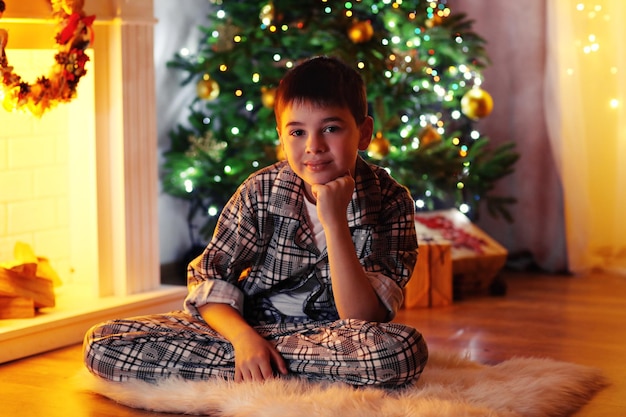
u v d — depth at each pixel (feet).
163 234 12.64
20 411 6.85
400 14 11.79
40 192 10.46
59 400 7.12
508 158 12.24
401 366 6.54
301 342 6.81
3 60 8.34
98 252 9.75
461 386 6.87
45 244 10.55
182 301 10.23
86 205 10.61
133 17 9.64
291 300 7.26
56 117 10.59
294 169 6.69
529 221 13.20
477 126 13.44
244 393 6.47
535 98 13.00
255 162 11.80
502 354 8.72
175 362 7.02
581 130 12.54
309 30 11.42
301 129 6.55
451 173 11.84
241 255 7.13
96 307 9.30
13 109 8.79
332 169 6.54
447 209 13.82
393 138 12.00
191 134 12.53
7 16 8.41
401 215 7.11
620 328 9.78
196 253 12.83
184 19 12.78
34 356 8.54
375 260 7.01
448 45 12.03
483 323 10.06
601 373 7.72
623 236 12.80
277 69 12.15
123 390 6.97
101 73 9.64
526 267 13.28
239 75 12.42
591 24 12.58
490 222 13.58
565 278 12.67
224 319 6.94
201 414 6.61
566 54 12.50
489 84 13.37
